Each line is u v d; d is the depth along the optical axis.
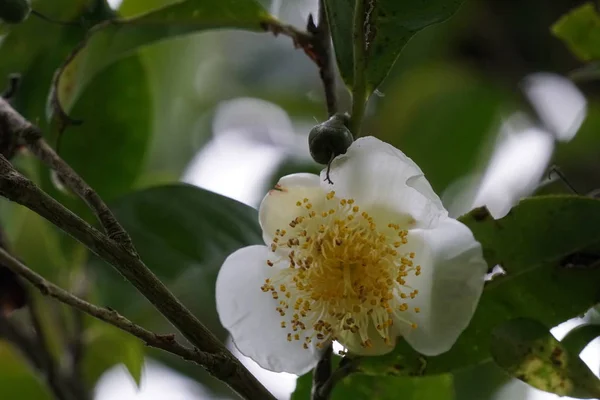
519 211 0.37
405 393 0.39
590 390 0.36
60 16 0.41
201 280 0.40
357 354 0.36
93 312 0.34
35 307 0.43
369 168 0.36
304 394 0.39
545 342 0.36
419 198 0.36
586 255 0.36
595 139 0.46
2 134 0.37
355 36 0.36
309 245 0.37
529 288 0.37
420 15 0.36
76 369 0.43
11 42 0.41
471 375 0.43
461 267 0.36
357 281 0.37
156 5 0.45
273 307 0.37
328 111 0.38
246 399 0.35
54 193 0.41
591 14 0.42
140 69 0.43
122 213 0.41
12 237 0.45
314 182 0.37
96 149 0.42
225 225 0.41
